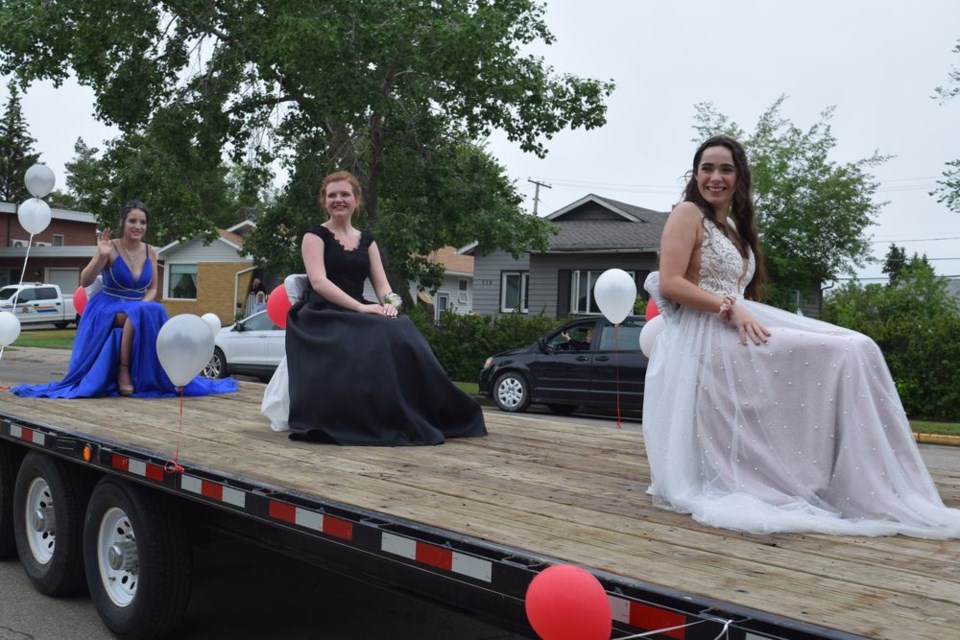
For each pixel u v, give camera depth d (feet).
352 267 15.46
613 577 6.74
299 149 60.49
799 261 68.28
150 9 57.06
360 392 13.85
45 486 15.55
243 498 10.46
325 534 9.29
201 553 18.45
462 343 62.03
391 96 56.13
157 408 18.06
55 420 15.65
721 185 10.71
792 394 9.45
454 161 59.31
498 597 7.74
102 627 13.74
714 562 7.25
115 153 62.34
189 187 63.36
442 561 7.91
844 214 68.54
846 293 87.30
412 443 13.93
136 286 20.99
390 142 57.67
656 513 9.13
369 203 58.90
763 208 69.41
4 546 17.16
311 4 50.78
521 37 57.16
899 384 51.26
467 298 130.41
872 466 8.86
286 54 50.11
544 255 84.79
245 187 65.10
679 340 10.15
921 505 8.59
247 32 55.31
